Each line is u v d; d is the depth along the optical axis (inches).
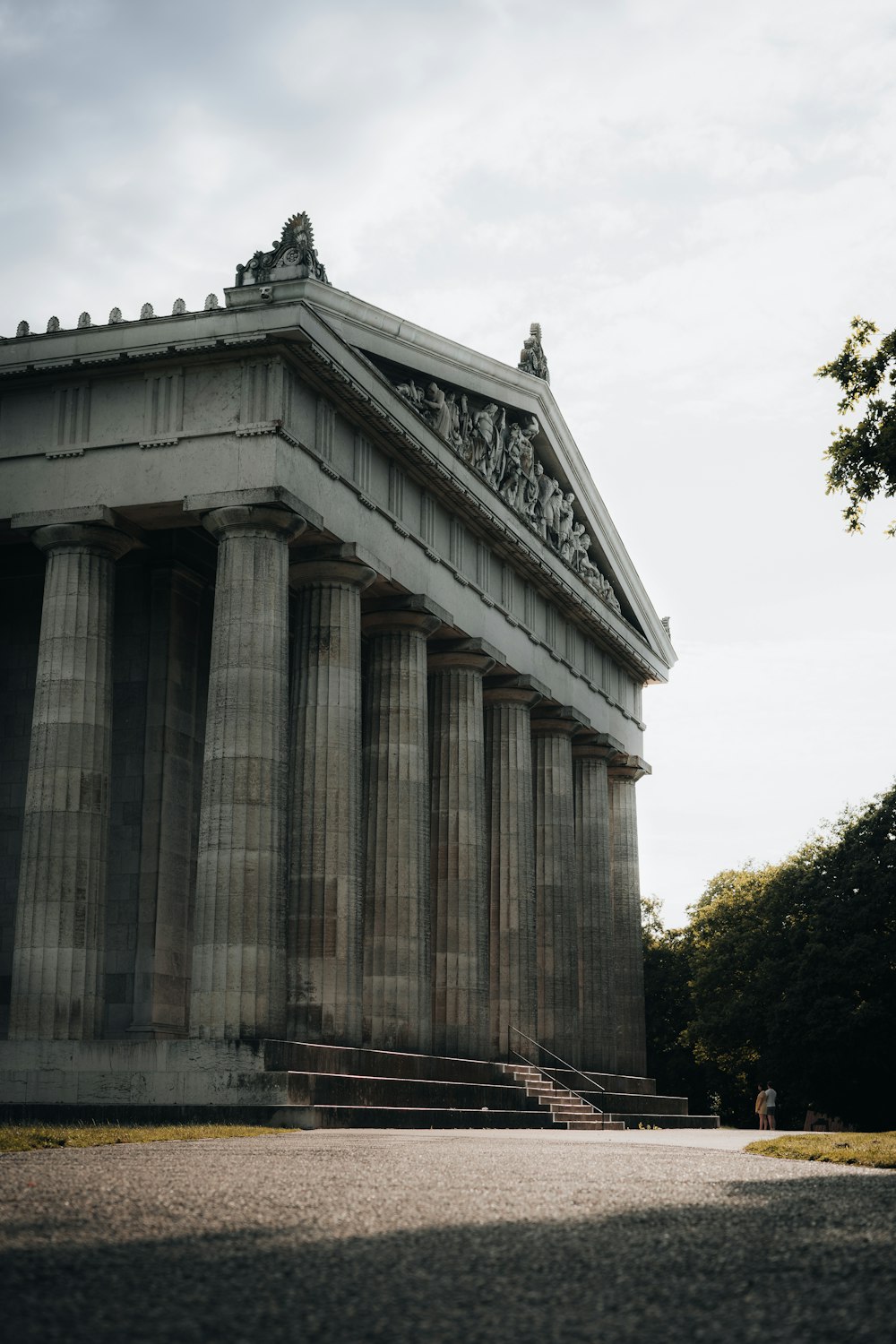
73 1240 541.6
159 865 2201.0
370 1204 667.4
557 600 3100.4
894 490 1754.4
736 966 4564.5
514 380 2810.0
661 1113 3417.8
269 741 1945.1
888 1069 3949.3
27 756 2314.2
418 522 2475.4
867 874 4062.5
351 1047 2041.1
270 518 2004.2
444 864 2630.4
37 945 1961.1
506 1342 392.8
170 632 2272.4
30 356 2123.5
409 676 2438.5
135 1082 1802.4
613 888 3599.9
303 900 2112.5
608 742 3405.5
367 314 2294.5
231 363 2062.0
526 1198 712.4
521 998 2824.8
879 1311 429.4
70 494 2095.2
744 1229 594.2
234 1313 423.2
